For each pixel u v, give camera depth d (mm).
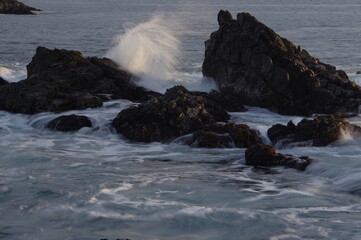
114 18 127938
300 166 21734
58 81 33594
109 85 35625
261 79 33781
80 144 26438
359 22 115000
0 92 32875
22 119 30734
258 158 22766
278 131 26797
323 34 87312
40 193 18547
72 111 31406
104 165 22594
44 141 26859
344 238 14992
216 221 16141
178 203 17594
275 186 19672
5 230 15609
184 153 25000
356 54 62844
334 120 26406
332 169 21000
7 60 55531
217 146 25906
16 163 22500
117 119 28625
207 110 29750
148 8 181625
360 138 26031
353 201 17969
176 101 28766
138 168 22234
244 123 29719
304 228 15688
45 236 15242
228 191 19047
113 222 16141
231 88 35719
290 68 33625
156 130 27594
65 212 16844
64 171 21422
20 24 102938
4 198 18016
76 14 142125
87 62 36594
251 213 16656
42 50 35719
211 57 37312
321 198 18250
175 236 15273
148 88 37969
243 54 35000
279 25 107438
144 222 16156
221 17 38281
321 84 33531
